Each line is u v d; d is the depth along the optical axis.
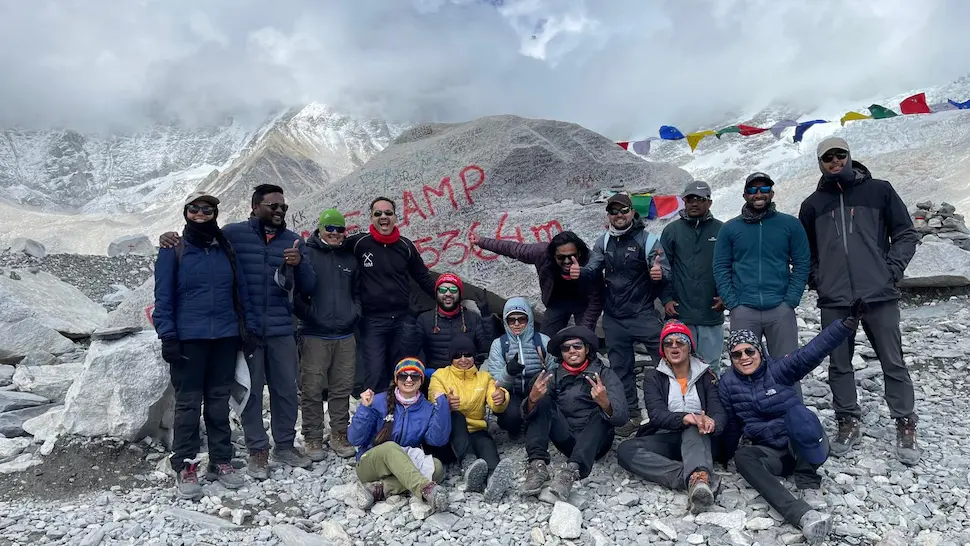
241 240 5.62
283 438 5.86
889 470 5.45
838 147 5.54
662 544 4.56
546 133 9.29
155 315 5.09
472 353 5.79
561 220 8.30
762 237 5.76
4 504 5.09
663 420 5.41
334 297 6.09
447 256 8.32
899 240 5.64
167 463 5.73
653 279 6.27
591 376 5.71
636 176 9.20
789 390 5.18
